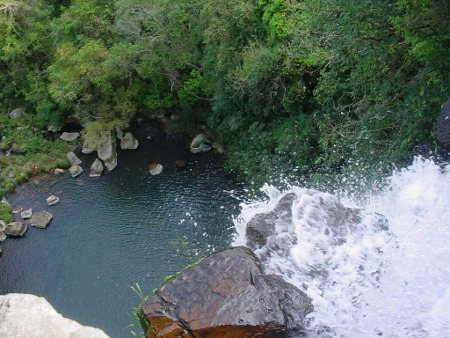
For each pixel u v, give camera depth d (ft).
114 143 78.23
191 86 69.62
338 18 33.60
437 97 33.53
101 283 52.39
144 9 65.10
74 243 58.75
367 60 35.04
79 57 69.31
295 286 21.88
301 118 57.57
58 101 73.41
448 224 25.08
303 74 54.24
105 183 70.59
